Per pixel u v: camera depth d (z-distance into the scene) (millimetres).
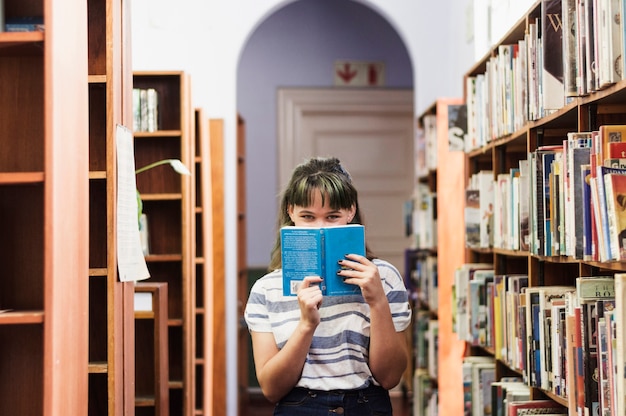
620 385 1773
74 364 2125
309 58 7527
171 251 4660
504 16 3504
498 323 3156
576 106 2244
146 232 4547
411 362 6145
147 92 4539
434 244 4750
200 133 5078
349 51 7559
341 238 2002
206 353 5129
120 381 2576
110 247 2479
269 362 1979
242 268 6832
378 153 7590
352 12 7555
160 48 5645
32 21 2371
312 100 7531
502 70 3016
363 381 2002
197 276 5266
